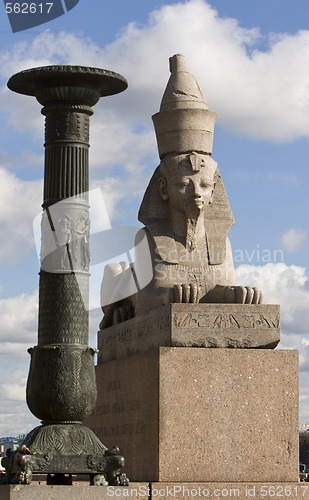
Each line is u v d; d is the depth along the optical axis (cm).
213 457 1326
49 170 1227
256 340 1370
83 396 1194
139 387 1398
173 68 1502
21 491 1146
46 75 1214
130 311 1584
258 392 1352
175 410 1328
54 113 1230
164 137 1462
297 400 1361
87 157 1235
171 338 1350
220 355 1352
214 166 1465
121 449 1449
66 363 1191
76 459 1178
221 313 1368
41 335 1211
